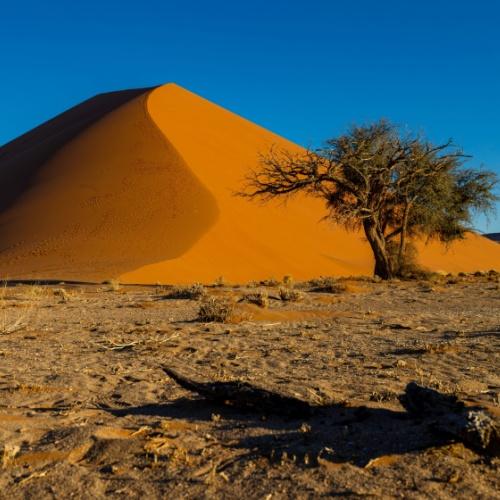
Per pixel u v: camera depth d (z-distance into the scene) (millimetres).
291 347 8562
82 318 13367
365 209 27734
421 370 6621
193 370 6941
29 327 11586
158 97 66000
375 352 8016
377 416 4547
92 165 52156
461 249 66812
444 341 8844
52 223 44906
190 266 35531
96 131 58000
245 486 3449
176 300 17438
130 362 7590
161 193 46531
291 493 3332
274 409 4805
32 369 7227
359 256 52844
